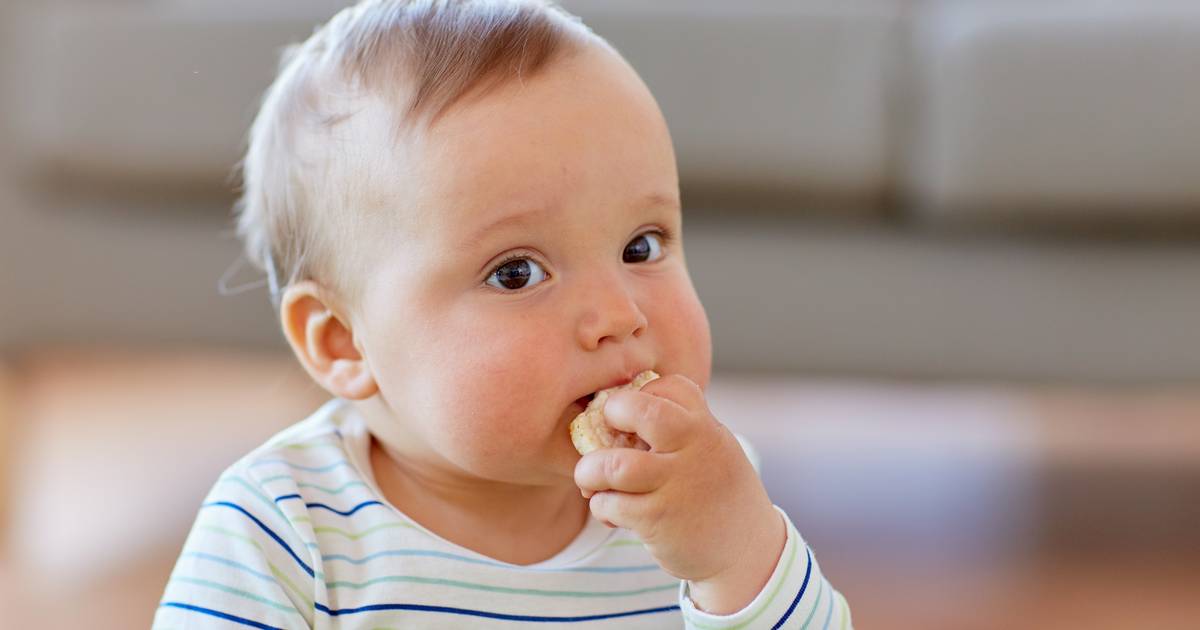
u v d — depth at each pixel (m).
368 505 1.16
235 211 2.02
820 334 2.04
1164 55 1.92
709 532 1.02
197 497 2.52
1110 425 3.18
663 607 1.18
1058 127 1.93
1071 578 2.13
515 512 1.18
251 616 1.10
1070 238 1.99
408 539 1.14
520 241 1.06
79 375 3.72
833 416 3.26
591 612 1.15
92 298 2.17
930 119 1.98
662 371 1.09
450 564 1.13
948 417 3.27
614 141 1.08
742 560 1.03
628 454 1.00
